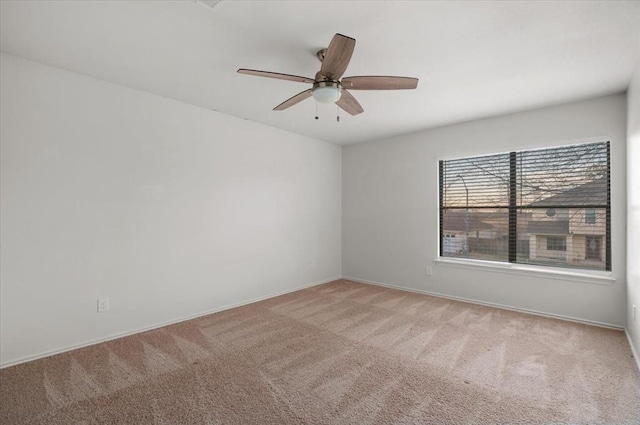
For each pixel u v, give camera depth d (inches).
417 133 173.2
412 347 103.3
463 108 134.4
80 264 103.0
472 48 86.4
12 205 90.6
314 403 73.5
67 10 70.4
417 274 173.3
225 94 121.0
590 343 105.5
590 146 125.8
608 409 70.7
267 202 162.7
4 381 82.4
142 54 90.8
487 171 152.3
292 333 115.5
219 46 86.4
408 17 72.7
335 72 77.9
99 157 107.0
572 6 68.4
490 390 78.5
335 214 204.7
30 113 93.6
